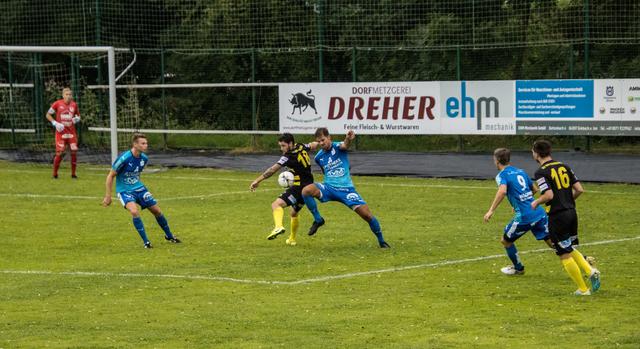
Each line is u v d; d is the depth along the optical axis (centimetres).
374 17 7838
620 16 7031
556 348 2202
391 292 2816
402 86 6347
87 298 2795
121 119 7231
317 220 3603
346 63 7356
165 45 8325
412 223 4072
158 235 3869
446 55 7200
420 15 7806
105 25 8281
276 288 2895
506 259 3300
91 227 4066
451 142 6762
